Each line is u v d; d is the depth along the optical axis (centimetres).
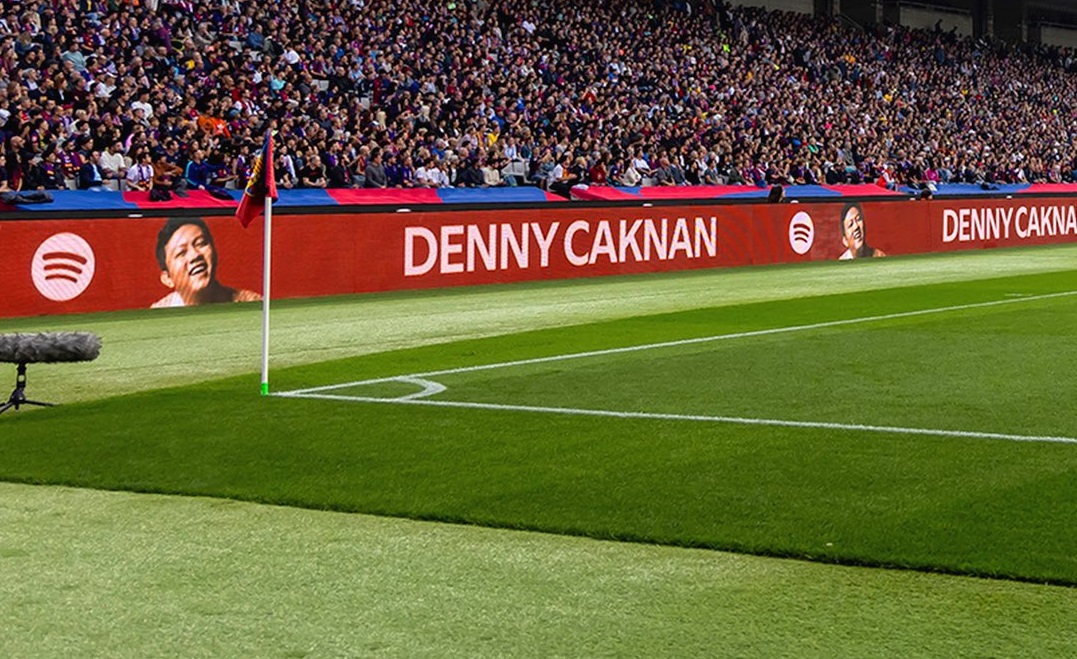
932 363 1327
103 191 2036
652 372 1277
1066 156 5047
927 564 619
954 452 879
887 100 4634
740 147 3541
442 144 2802
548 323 1773
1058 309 1906
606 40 3847
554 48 3644
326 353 1463
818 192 3428
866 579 600
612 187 2897
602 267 2681
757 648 507
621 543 666
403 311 1950
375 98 2906
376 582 598
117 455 893
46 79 2314
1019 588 585
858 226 3291
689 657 498
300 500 760
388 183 2625
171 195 2111
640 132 3331
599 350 1456
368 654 503
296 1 3058
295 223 2178
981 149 4631
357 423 1006
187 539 677
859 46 4975
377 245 2294
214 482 809
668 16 4228
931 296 2162
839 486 780
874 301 2069
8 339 1049
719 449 895
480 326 1741
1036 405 1067
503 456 878
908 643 512
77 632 530
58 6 2533
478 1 3572
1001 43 5950
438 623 539
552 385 1196
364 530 695
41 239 1870
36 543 669
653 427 980
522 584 594
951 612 550
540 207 2611
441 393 1153
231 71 2684
